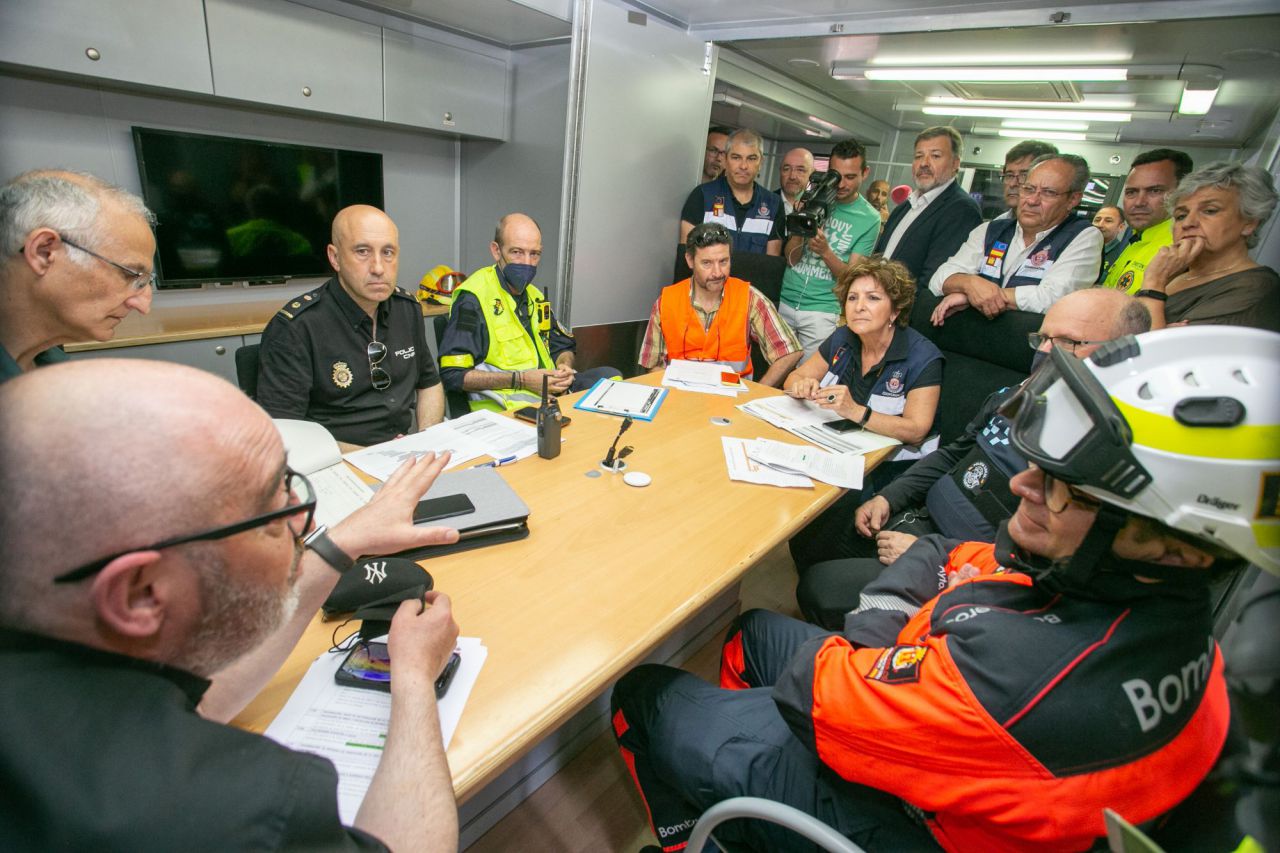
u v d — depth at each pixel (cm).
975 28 269
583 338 341
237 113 285
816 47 339
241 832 40
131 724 41
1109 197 560
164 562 44
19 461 39
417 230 373
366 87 294
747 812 79
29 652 42
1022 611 72
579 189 301
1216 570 61
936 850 78
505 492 129
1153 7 231
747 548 122
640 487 146
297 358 179
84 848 37
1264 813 35
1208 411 52
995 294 208
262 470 50
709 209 346
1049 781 61
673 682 112
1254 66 293
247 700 71
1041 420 67
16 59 208
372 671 80
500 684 82
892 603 111
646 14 318
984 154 591
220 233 285
